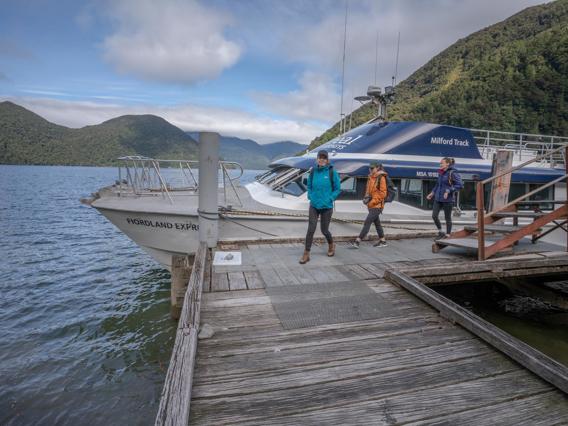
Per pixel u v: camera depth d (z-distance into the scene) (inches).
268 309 140.8
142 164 333.1
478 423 77.7
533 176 341.4
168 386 81.9
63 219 916.6
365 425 76.2
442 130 332.5
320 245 255.0
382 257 226.2
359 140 325.4
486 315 263.0
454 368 99.8
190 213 253.1
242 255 221.3
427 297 147.5
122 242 664.4
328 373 96.3
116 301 356.8
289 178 295.3
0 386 213.2
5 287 400.5
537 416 80.4
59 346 263.6
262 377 93.6
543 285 283.4
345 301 150.6
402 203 305.6
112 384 216.1
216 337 116.6
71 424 181.3
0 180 2358.5
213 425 75.0
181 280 255.9
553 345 217.3
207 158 217.3
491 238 263.1
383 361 103.1
